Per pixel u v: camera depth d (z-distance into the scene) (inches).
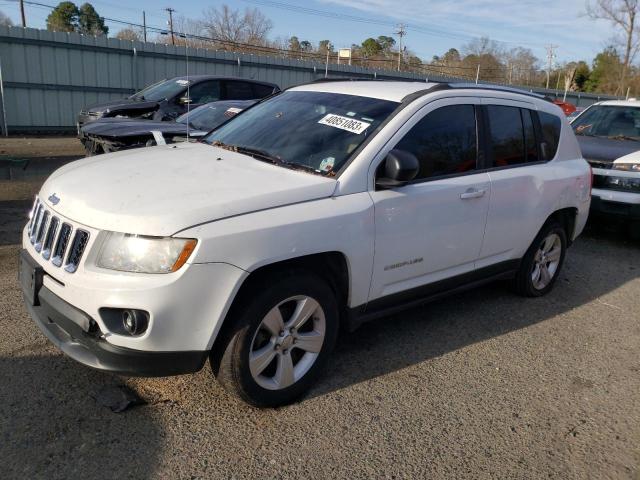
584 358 165.0
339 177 132.1
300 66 890.7
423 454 116.6
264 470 108.0
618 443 125.7
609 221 291.4
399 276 146.1
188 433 116.6
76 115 687.1
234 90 460.1
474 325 181.9
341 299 137.7
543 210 188.9
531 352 166.2
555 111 202.2
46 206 125.0
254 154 149.5
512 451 120.1
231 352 116.0
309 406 129.8
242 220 112.2
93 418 118.6
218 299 109.0
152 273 104.4
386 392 138.3
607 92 1905.8
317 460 112.0
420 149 147.9
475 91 168.6
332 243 124.4
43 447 108.9
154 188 118.0
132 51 716.0
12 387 126.9
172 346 107.3
